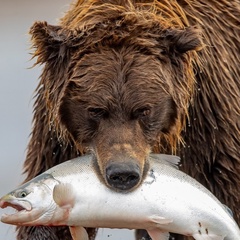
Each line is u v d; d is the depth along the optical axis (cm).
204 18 1666
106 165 1399
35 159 1650
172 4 1627
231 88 1642
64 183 1354
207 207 1376
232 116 1627
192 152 1633
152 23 1525
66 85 1509
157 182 1375
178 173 1384
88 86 1484
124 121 1475
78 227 1380
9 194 1344
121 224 1372
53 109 1545
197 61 1591
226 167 1625
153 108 1496
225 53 1661
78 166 1373
